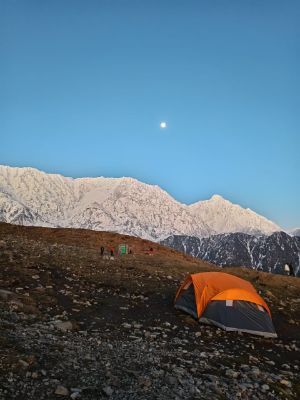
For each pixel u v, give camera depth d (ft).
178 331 62.64
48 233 187.52
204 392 38.45
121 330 58.23
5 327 46.96
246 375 45.68
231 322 66.49
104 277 91.66
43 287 74.79
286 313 83.30
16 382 33.47
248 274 132.57
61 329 52.47
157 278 99.60
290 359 57.41
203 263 176.96
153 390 36.81
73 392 33.60
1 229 184.85
